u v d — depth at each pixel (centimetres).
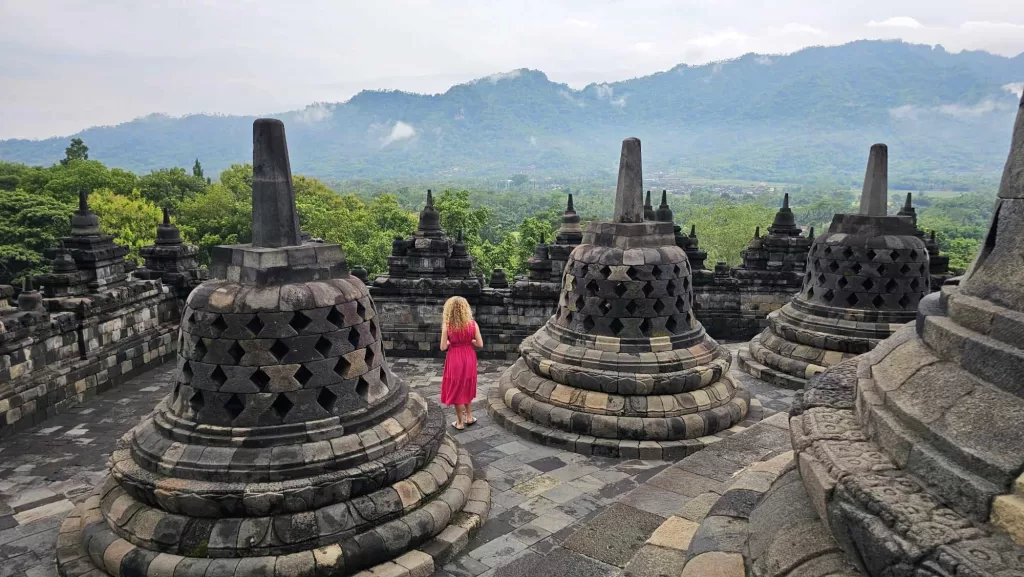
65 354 1442
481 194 17488
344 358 760
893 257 1383
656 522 618
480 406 1336
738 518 430
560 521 849
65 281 1510
